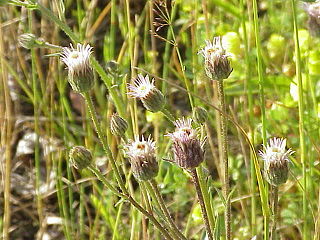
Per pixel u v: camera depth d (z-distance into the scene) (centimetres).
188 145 30
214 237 31
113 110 46
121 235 41
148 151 31
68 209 46
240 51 42
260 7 46
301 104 34
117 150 44
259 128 40
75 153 31
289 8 45
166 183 41
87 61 31
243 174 42
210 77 31
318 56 41
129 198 31
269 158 30
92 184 44
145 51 44
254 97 44
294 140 41
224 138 32
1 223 46
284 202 40
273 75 43
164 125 45
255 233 37
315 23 36
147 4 43
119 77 35
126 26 44
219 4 43
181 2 45
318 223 34
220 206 40
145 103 32
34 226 46
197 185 31
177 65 44
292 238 39
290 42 44
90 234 41
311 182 38
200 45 42
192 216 40
